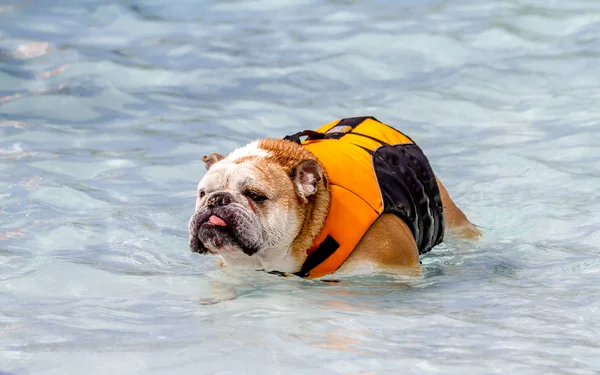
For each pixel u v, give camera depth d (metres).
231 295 9.07
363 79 18.33
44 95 17.00
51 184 12.77
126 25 21.94
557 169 13.38
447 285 9.49
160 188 12.99
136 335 7.88
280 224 9.30
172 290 9.25
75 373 7.06
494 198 12.54
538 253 10.53
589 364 7.14
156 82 18.08
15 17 22.14
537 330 7.96
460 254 10.77
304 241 9.54
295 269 9.69
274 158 9.58
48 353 7.46
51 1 23.59
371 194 9.78
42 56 19.16
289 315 8.39
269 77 18.34
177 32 21.53
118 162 13.99
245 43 20.64
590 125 15.30
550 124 15.57
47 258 10.09
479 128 15.67
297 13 23.02
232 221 8.91
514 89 17.45
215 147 14.72
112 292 9.17
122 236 11.02
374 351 7.43
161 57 19.58
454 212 11.45
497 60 19.05
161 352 7.44
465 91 17.33
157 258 10.40
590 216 11.62
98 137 15.22
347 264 9.66
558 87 17.44
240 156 9.66
